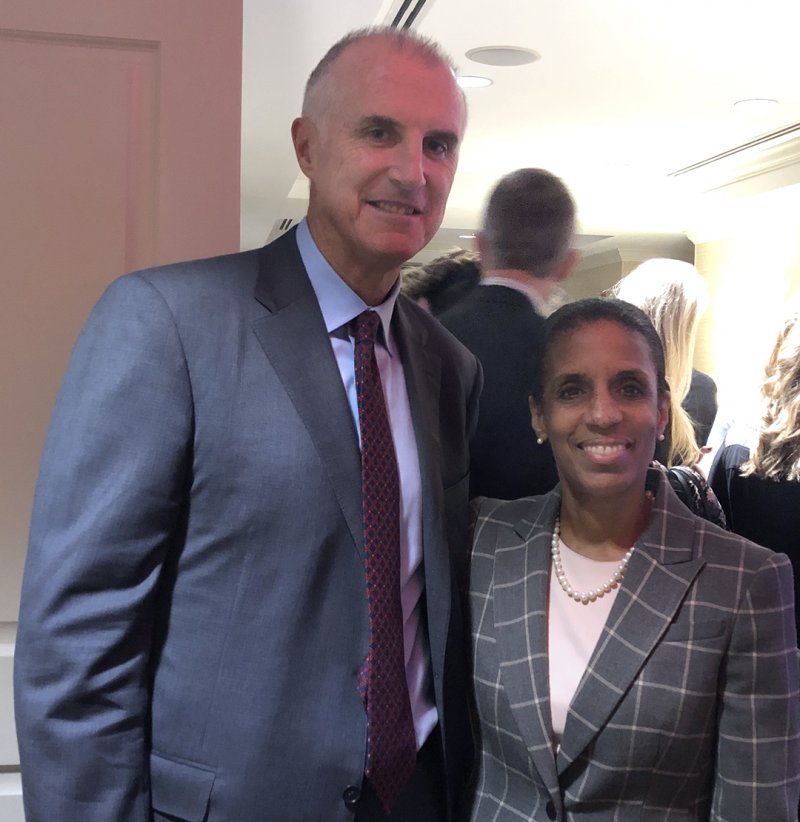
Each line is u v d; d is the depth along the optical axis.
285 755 1.01
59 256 1.28
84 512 0.97
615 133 3.85
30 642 0.97
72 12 1.27
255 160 3.60
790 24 2.56
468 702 1.19
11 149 1.26
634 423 1.09
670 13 2.50
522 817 1.10
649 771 1.05
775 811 1.05
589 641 1.10
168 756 1.02
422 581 1.15
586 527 1.13
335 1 1.99
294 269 1.12
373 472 1.07
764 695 1.05
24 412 1.28
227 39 1.32
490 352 1.43
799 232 3.96
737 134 3.85
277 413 1.02
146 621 1.02
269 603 1.02
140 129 1.31
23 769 0.98
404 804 1.12
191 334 1.01
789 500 1.68
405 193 1.05
